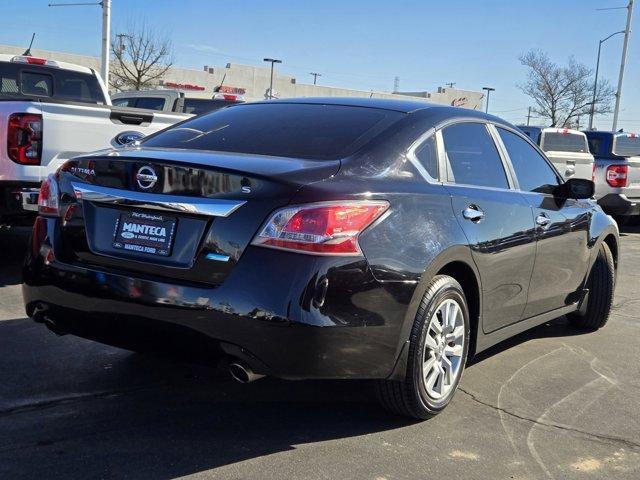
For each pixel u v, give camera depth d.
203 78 51.47
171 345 3.24
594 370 4.88
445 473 3.25
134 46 39.72
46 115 6.16
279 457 3.32
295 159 3.48
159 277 3.23
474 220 3.93
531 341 5.58
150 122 6.95
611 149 12.81
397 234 3.37
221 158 3.39
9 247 8.08
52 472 3.06
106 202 3.44
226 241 3.12
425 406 3.70
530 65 47.53
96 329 3.43
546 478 3.26
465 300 3.91
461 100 75.00
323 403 4.02
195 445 3.40
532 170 4.96
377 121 3.95
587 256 5.39
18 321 5.23
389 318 3.31
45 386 4.04
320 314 3.06
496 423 3.86
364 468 3.25
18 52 38.72
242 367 3.12
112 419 3.66
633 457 3.53
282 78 59.84
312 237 3.07
